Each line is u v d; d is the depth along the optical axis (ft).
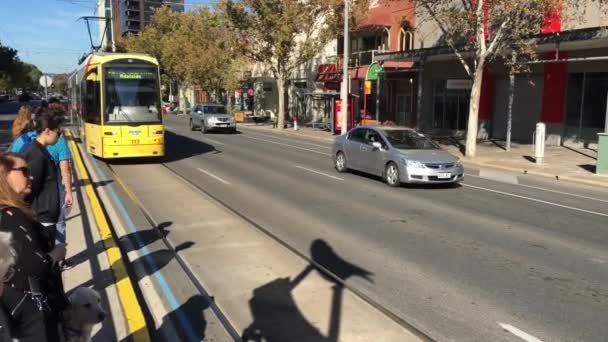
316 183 45.70
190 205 35.76
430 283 20.92
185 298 19.35
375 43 122.11
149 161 59.82
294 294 19.71
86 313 10.74
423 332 16.51
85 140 67.46
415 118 111.45
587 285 20.83
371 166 47.65
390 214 33.63
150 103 57.26
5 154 11.00
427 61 101.60
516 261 23.89
